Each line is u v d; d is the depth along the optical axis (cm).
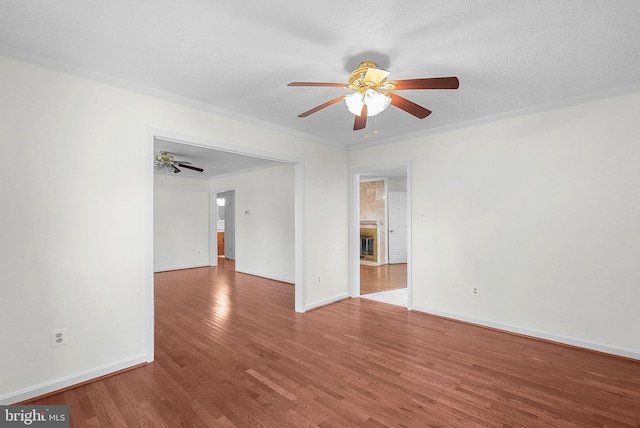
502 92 286
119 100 258
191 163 629
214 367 262
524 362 269
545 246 317
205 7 170
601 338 287
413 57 224
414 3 167
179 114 294
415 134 413
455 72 247
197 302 464
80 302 237
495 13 176
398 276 663
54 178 227
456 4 168
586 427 185
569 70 244
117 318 255
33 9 170
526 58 225
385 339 322
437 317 393
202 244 818
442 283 392
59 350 228
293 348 300
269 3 167
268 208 659
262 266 672
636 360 269
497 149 347
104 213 249
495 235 349
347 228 497
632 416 195
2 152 207
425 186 407
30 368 216
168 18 180
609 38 200
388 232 825
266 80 261
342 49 214
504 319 343
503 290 344
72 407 207
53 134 226
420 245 412
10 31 191
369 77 201
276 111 334
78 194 237
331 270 464
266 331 345
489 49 213
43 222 222
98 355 245
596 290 289
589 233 293
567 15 177
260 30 192
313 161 437
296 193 423
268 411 202
